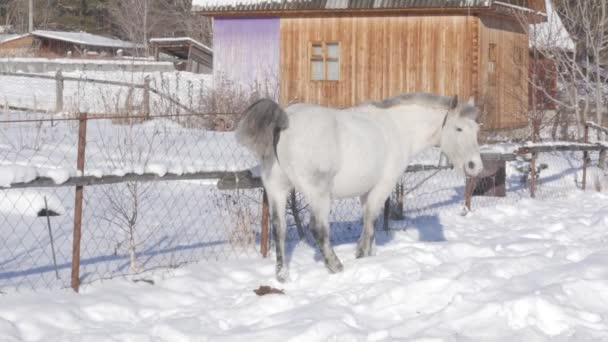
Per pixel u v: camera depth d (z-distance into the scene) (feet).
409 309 19.17
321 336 16.90
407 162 24.00
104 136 45.83
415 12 73.00
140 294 19.97
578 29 79.97
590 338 16.38
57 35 161.79
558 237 29.73
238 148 42.50
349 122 21.57
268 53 80.79
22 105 67.31
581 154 61.57
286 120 20.39
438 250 25.03
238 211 26.25
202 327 17.79
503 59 78.59
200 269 22.40
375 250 24.13
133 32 167.84
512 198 42.01
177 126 52.90
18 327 17.10
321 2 76.23
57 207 29.32
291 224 28.81
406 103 23.77
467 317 17.85
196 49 122.93
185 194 34.04
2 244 24.32
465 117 23.18
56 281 20.70
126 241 25.12
